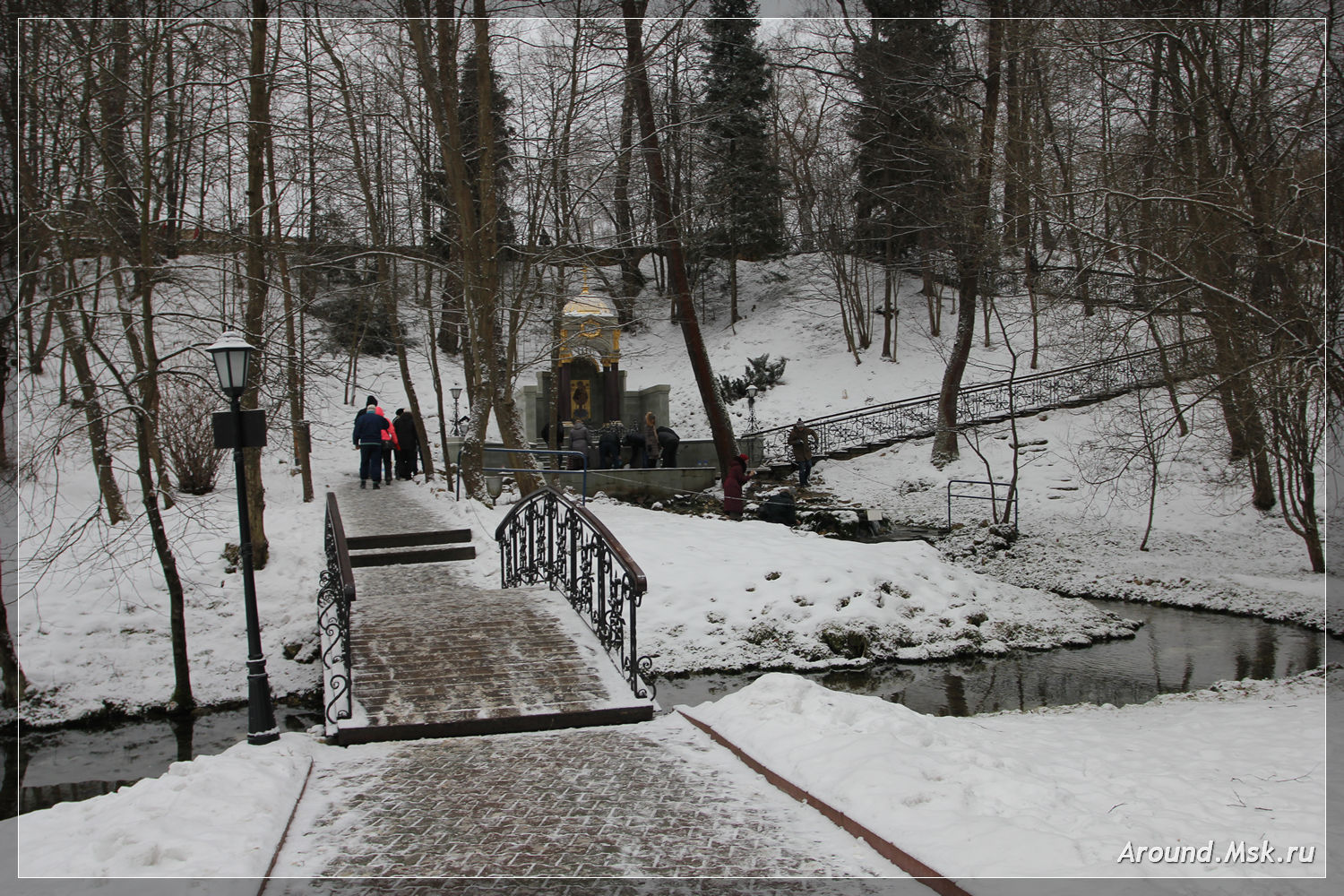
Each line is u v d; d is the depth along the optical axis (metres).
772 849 4.75
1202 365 12.82
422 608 10.70
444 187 20.45
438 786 5.99
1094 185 12.88
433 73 17.48
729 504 19.64
